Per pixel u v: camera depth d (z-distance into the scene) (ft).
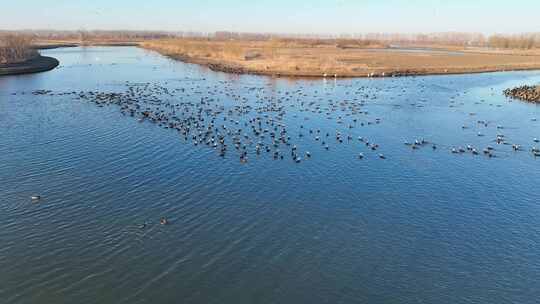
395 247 105.09
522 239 109.29
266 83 342.03
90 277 92.17
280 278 93.20
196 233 109.19
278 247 104.01
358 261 99.40
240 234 109.09
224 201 126.00
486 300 88.07
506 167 156.25
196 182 138.41
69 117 216.33
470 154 169.89
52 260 97.60
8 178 139.23
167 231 109.70
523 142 186.80
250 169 149.69
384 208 123.95
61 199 125.49
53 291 88.02
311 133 194.59
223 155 162.30
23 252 100.22
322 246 104.83
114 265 96.22
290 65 418.72
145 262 97.40
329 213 120.47
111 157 159.12
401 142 184.55
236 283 91.35
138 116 217.97
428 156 167.02
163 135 185.98
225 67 433.07
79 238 106.01
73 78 362.33
